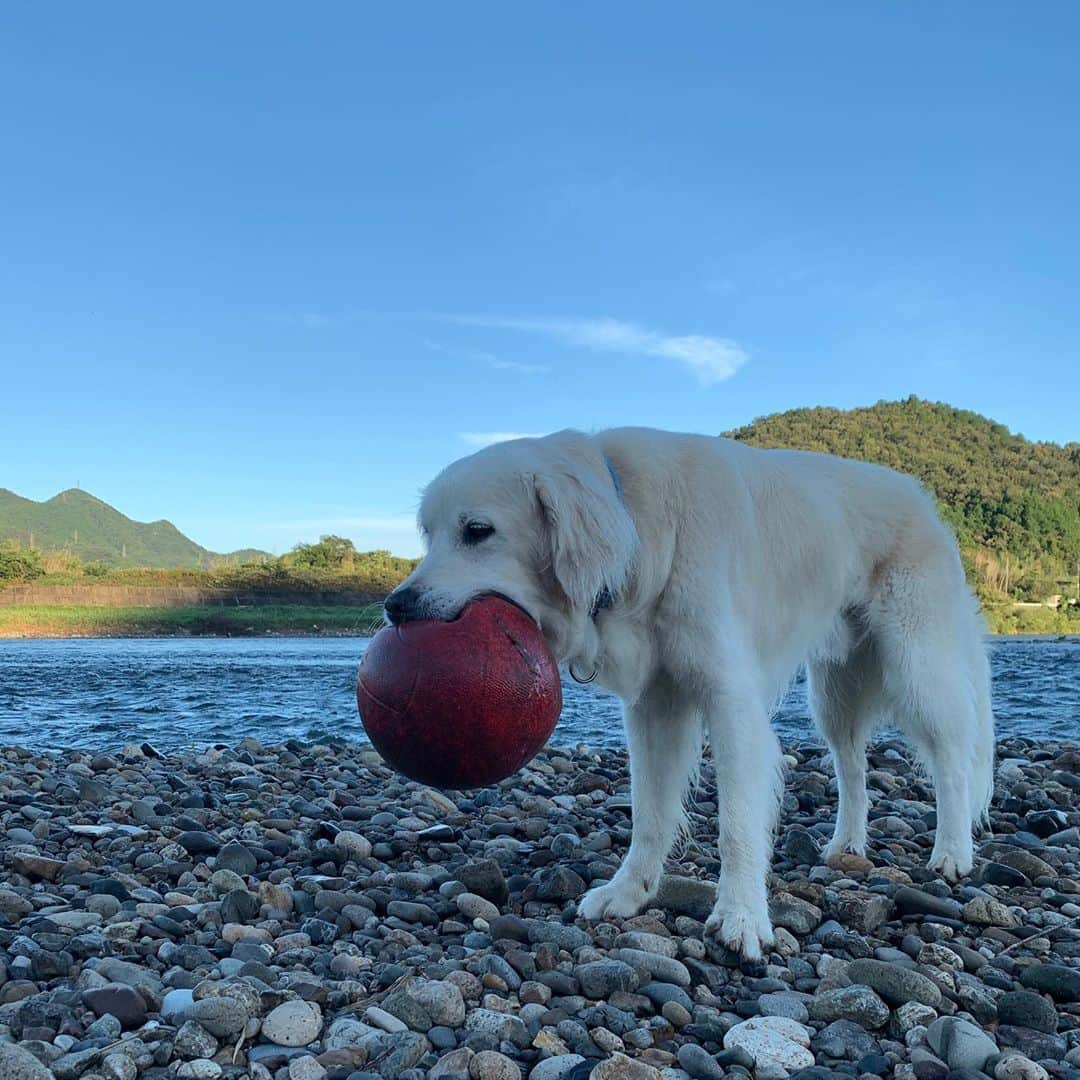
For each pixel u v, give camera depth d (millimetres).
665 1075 863
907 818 1997
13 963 1070
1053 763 2648
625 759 2812
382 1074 861
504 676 1079
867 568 1561
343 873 1547
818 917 1290
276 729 3850
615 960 1085
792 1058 906
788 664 1423
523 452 1245
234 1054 891
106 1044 890
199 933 1224
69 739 3508
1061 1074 896
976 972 1156
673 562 1254
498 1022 946
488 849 1654
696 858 1609
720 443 1401
